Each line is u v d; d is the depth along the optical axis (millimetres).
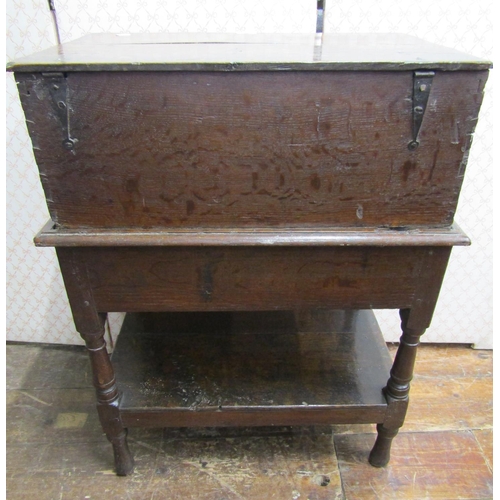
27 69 731
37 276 1600
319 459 1288
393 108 779
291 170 832
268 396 1141
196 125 791
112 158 817
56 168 826
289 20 1279
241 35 1211
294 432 1369
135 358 1269
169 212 872
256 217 879
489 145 1387
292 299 981
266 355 1280
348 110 780
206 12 1267
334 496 1188
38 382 1562
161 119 785
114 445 1186
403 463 1276
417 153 818
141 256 915
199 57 789
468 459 1286
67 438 1357
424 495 1191
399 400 1112
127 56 805
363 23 1281
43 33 1279
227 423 1142
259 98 769
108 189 847
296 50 897
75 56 806
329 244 866
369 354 1288
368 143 809
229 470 1259
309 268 939
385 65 739
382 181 845
